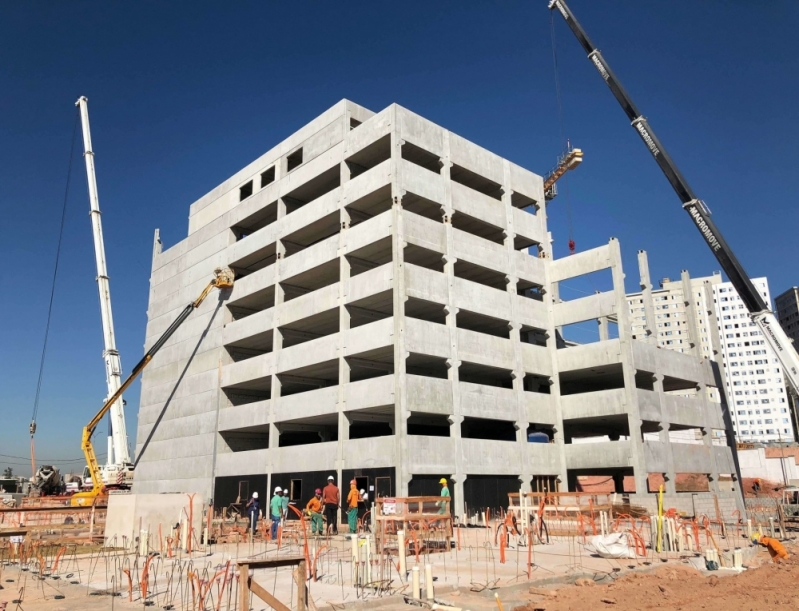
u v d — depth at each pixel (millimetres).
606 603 14234
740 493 51188
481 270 46156
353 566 16328
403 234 39938
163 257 66812
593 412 44438
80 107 81000
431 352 39219
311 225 47719
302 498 41781
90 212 78000
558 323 48250
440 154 44469
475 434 50875
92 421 63812
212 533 28109
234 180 57719
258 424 47406
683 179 43312
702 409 49656
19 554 22172
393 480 35844
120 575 18250
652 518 23875
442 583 16172
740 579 17547
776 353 39656
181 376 58375
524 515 28328
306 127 49875
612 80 47062
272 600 11023
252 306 55781
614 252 45719
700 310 169750
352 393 39875
